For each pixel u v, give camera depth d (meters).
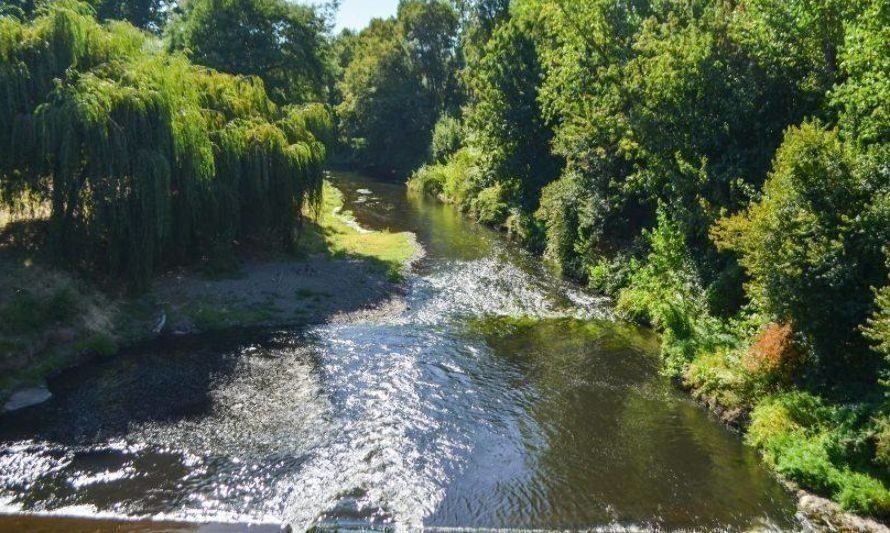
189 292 21.36
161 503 10.94
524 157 38.66
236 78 27.31
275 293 22.39
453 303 23.56
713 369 15.76
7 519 10.38
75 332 16.80
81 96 17.20
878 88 15.41
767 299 14.46
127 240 18.92
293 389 15.55
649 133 23.70
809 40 20.25
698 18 26.61
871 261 13.13
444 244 34.19
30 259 18.09
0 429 13.16
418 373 16.97
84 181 17.97
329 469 12.18
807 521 10.95
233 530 10.34
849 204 13.60
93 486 11.34
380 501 11.29
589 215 27.03
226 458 12.38
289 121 27.05
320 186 27.23
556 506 11.36
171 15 45.50
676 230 22.69
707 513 11.24
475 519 10.91
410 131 73.62
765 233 14.34
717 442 13.77
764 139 21.28
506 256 31.77
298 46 42.19
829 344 13.65
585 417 14.82
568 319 22.12
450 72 75.88
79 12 19.58
